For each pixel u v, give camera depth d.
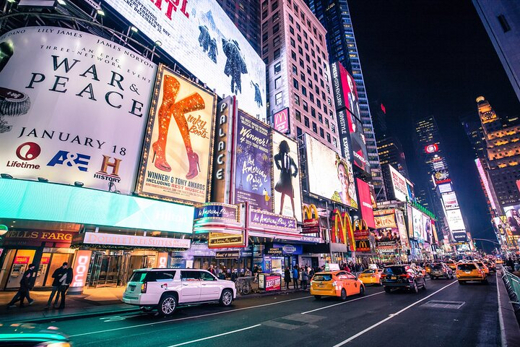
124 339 7.12
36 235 16.78
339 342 6.77
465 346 6.31
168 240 17.25
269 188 29.47
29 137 14.59
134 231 17.86
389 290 17.97
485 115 160.88
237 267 26.30
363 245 44.94
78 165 15.37
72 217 14.34
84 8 21.39
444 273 28.69
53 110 15.45
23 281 11.53
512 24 23.98
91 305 12.14
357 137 70.69
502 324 8.04
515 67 23.70
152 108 19.34
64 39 17.08
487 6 25.80
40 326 3.40
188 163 20.80
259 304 13.46
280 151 32.97
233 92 35.28
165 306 10.38
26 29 16.89
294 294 18.31
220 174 23.66
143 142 18.48
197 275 12.05
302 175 40.19
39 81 15.72
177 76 22.00
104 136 16.69
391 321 9.12
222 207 19.50
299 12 65.56
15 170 13.90
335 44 134.38
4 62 15.87
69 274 11.56
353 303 13.43
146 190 17.69
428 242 102.06
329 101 64.31
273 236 22.33
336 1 141.25
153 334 7.64
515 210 109.06
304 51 60.50
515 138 148.75
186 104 22.03
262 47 59.56
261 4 66.25
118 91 18.00
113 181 16.47
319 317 9.99
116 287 19.27
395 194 85.94
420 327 8.20
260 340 7.02
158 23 25.77
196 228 19.34
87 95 16.64
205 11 33.28
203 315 10.57
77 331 7.99
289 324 8.87
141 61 19.97
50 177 14.46
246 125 29.11
